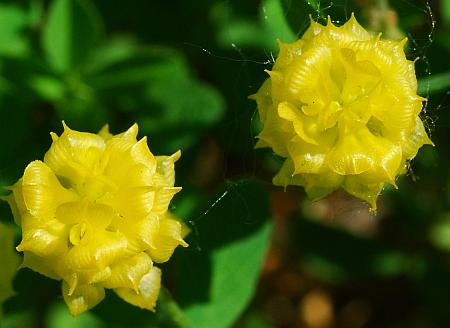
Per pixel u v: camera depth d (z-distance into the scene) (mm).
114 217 94
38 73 116
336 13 104
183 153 117
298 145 94
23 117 115
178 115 116
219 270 106
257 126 104
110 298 104
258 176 111
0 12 117
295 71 94
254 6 118
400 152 94
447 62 107
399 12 108
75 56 116
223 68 119
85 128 116
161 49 117
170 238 95
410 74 95
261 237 106
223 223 106
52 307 112
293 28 103
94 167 95
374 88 94
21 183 95
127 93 118
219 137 118
